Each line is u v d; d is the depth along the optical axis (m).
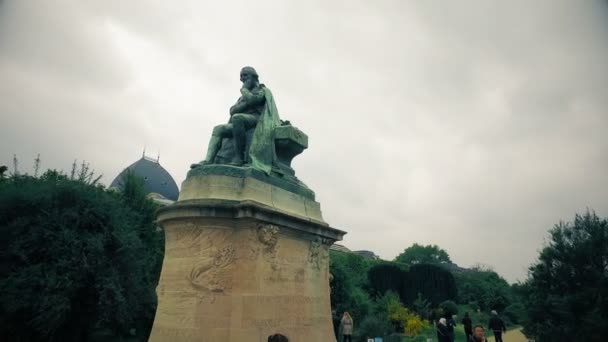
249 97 8.52
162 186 58.97
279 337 3.77
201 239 6.66
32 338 18.42
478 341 7.74
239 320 6.18
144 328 24.22
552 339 15.55
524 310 17.64
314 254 8.26
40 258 18.34
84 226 19.61
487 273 66.38
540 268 16.95
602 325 14.02
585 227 16.84
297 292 7.49
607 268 15.79
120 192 28.94
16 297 16.73
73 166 22.33
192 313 6.32
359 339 23.28
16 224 18.16
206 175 7.21
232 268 6.50
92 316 19.69
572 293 15.75
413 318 29.61
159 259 27.38
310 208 8.66
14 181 21.69
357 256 54.31
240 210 6.52
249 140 8.26
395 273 45.06
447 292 44.56
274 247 7.05
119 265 20.05
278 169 8.17
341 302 27.34
